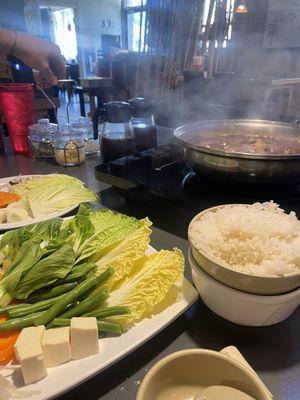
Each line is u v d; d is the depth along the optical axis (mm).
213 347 509
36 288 524
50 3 7352
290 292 467
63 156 1279
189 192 838
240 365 372
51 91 2678
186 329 542
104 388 455
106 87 3693
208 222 566
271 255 484
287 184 766
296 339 519
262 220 546
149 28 2217
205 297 539
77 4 7684
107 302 515
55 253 546
